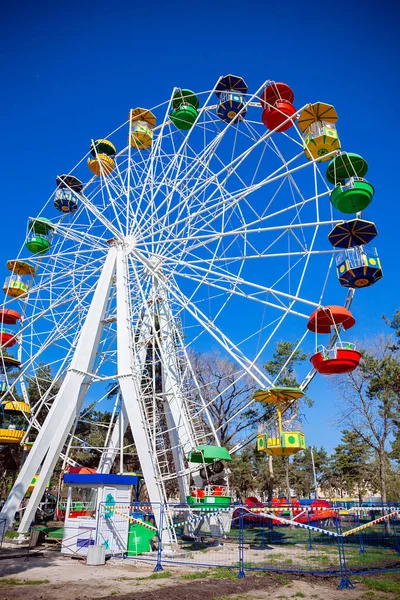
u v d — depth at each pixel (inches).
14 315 1026.1
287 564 546.9
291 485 2603.3
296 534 963.3
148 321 898.7
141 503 592.1
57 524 944.3
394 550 698.8
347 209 697.6
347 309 731.4
